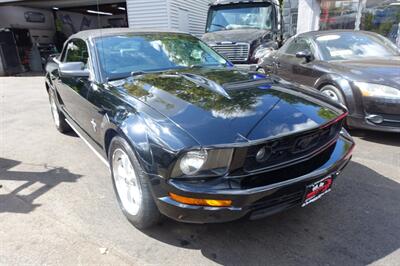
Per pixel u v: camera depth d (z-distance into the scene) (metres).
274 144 2.04
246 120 2.12
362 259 2.16
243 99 2.40
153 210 2.33
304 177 2.10
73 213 2.84
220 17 8.41
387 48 5.27
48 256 2.30
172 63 3.51
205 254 2.27
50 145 4.66
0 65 14.91
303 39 5.70
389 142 4.14
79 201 3.04
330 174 2.26
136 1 11.84
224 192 1.92
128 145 2.34
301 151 2.21
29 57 16.69
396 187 3.06
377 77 4.03
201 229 2.54
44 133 5.27
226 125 2.06
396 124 3.92
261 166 2.05
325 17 10.12
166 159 2.01
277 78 3.11
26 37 17.75
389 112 3.90
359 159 3.67
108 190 3.24
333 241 2.35
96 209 2.89
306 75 5.11
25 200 3.10
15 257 2.30
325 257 2.19
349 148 2.53
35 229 2.62
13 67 15.49
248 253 2.27
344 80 4.27
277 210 2.09
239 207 1.95
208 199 1.94
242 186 1.97
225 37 7.27
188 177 1.99
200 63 3.68
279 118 2.18
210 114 2.18
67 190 3.27
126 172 2.56
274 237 2.42
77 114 3.73
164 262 2.21
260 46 7.02
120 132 2.39
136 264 2.19
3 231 2.62
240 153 1.94
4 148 4.61
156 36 3.81
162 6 11.48
